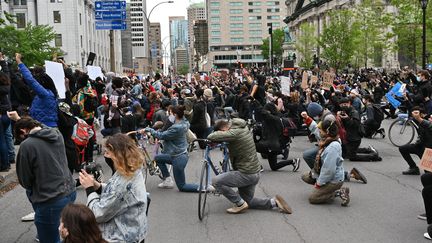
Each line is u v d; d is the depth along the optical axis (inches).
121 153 178.4
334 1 3710.6
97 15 1261.1
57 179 216.5
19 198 383.6
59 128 330.6
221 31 7332.7
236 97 765.3
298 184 430.3
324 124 359.6
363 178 428.8
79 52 3292.3
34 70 345.7
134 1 5442.9
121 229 178.5
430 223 293.3
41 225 217.2
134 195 179.3
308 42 3176.7
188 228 305.9
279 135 478.9
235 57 7342.5
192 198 380.8
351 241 279.4
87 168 225.1
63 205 216.7
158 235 292.2
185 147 397.7
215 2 7308.1
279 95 684.7
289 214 336.5
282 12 7317.9
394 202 365.1
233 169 338.0
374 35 2262.6
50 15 3228.3
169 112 410.9
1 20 1249.4
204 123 630.5
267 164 527.8
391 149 620.1
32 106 323.3
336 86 991.6
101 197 180.2
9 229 305.3
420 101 587.2
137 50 5467.5
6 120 444.8
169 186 415.8
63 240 147.2
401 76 1421.0
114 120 518.6
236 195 335.9
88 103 478.6
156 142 442.6
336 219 323.3
